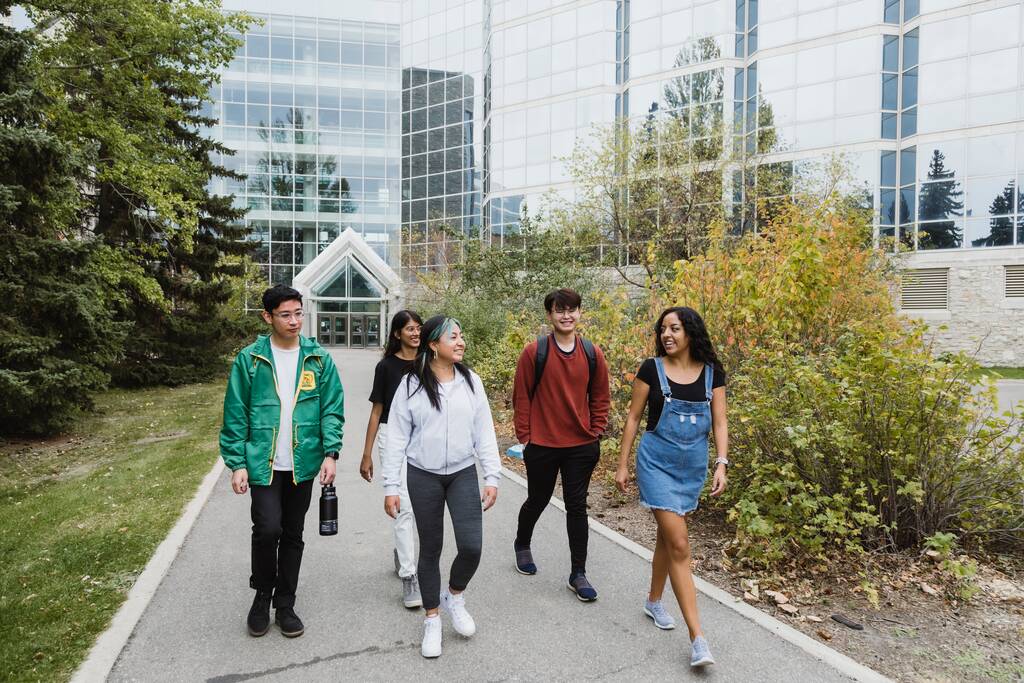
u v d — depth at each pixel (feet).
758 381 17.61
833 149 83.61
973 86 76.95
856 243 26.91
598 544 16.33
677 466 11.17
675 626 11.84
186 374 60.64
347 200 149.79
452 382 11.41
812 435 14.39
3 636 11.23
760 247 27.27
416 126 149.89
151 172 48.26
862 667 10.32
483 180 133.69
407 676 10.15
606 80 101.76
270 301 11.35
